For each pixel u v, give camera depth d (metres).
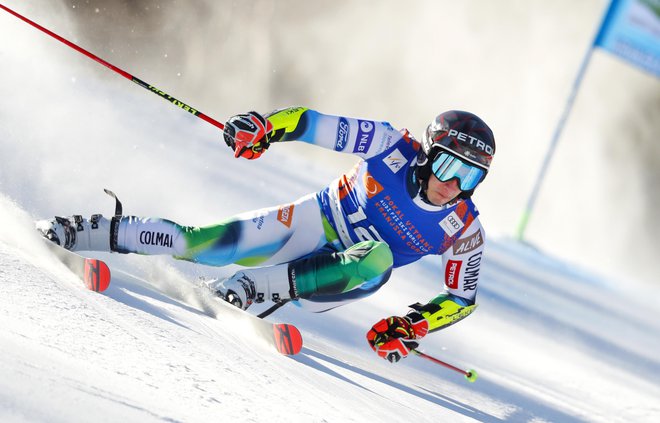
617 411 15.14
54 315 7.87
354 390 10.10
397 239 13.48
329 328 15.05
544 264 42.50
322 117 12.67
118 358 7.23
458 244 13.54
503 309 24.17
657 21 45.56
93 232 12.22
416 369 14.30
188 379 7.39
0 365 5.67
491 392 13.98
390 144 13.16
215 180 25.69
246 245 13.39
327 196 14.00
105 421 5.38
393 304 19.06
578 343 22.61
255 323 11.02
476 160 12.52
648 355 24.69
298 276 12.73
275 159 40.97
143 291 11.17
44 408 5.23
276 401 7.79
